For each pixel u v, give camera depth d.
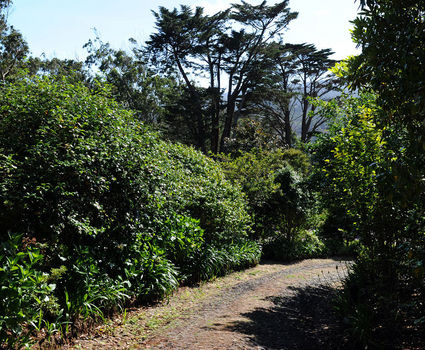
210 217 9.41
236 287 7.91
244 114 33.47
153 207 7.23
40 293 4.47
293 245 13.22
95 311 5.07
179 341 4.60
